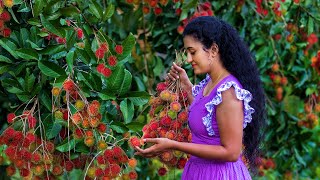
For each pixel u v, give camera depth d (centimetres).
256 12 424
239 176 284
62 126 303
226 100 267
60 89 278
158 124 294
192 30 272
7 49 289
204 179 283
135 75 420
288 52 461
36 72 308
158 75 425
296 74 464
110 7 315
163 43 422
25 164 278
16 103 331
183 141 294
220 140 271
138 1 387
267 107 454
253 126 290
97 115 280
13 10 312
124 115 297
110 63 292
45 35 298
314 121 450
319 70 407
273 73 456
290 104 515
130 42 300
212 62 277
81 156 301
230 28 280
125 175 282
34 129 295
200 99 283
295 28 433
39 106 299
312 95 450
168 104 298
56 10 299
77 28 304
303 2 436
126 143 309
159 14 398
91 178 287
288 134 472
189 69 404
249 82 283
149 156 278
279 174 481
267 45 445
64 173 313
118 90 295
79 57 297
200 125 279
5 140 277
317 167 566
